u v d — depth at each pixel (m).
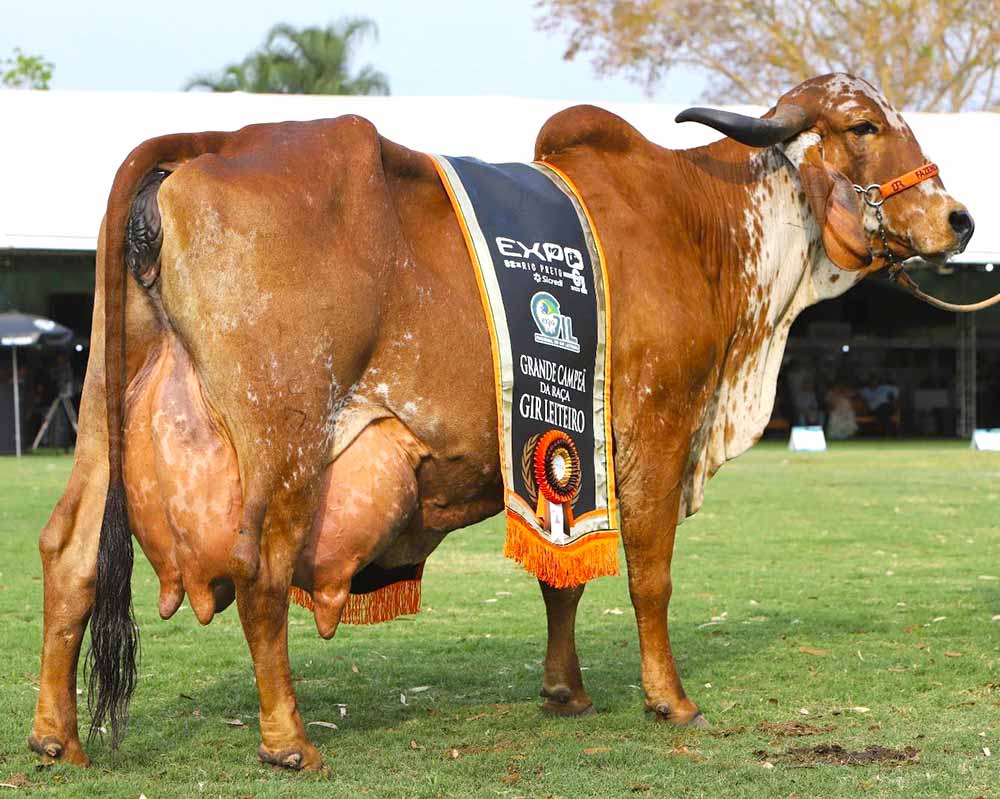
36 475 17.00
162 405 4.30
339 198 4.40
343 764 4.52
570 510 4.77
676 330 5.05
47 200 21.97
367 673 6.10
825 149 5.52
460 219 4.66
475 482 4.74
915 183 5.50
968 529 11.66
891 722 5.13
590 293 4.85
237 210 4.23
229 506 4.27
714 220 5.45
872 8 32.72
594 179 5.16
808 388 29.00
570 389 4.77
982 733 4.90
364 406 4.47
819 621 7.38
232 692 5.69
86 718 5.22
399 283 4.48
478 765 4.51
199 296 4.21
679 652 6.54
